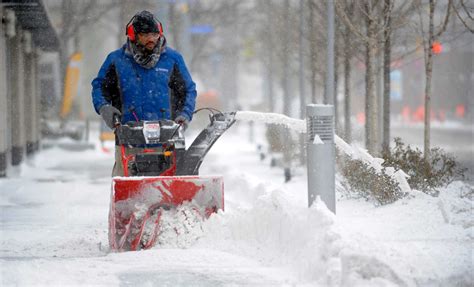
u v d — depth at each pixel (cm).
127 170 2231
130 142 2242
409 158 3100
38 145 8512
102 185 4725
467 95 13038
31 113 7588
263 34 9462
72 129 10738
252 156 7762
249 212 2142
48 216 3331
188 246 2139
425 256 1781
